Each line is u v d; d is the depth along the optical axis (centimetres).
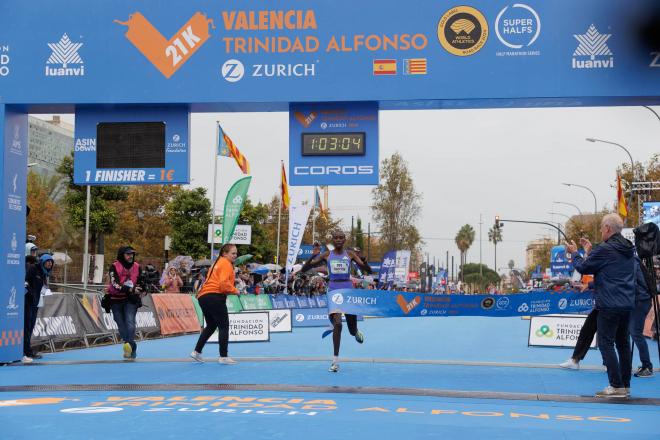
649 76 1087
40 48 1185
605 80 1092
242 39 1159
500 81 1110
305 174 1164
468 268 14300
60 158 5697
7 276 1148
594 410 730
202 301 1129
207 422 645
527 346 1523
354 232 7606
